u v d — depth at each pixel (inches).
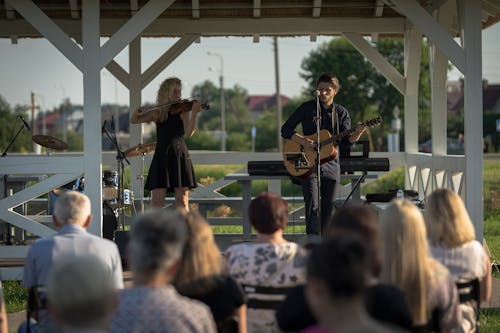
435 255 169.5
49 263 170.6
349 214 142.9
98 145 298.0
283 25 441.7
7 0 292.4
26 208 424.5
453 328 152.6
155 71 450.3
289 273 160.9
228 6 428.8
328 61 2007.9
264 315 161.5
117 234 319.6
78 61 294.4
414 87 448.1
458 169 344.5
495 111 2891.2
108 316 100.4
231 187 886.4
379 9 433.1
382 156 456.4
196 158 459.8
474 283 169.9
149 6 295.0
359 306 97.3
